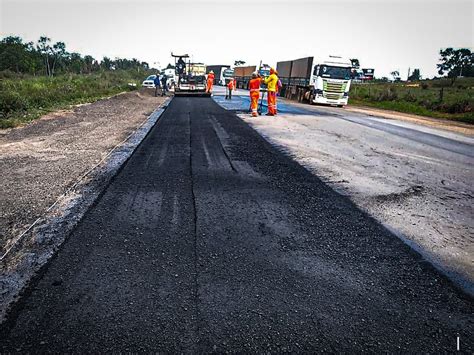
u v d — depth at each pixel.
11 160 6.16
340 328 2.33
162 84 27.98
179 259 3.09
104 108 15.50
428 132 12.23
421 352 2.16
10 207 4.08
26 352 2.04
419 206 4.70
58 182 5.01
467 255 3.42
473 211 4.62
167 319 2.34
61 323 2.28
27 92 16.69
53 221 3.74
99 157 6.53
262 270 2.97
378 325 2.38
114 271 2.88
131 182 5.13
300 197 4.78
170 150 7.33
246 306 2.50
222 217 4.00
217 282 2.77
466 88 44.66
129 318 2.34
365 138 10.04
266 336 2.23
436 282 2.93
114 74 48.78
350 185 5.45
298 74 27.00
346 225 3.95
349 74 22.86
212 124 11.31
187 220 3.88
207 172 5.79
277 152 7.55
